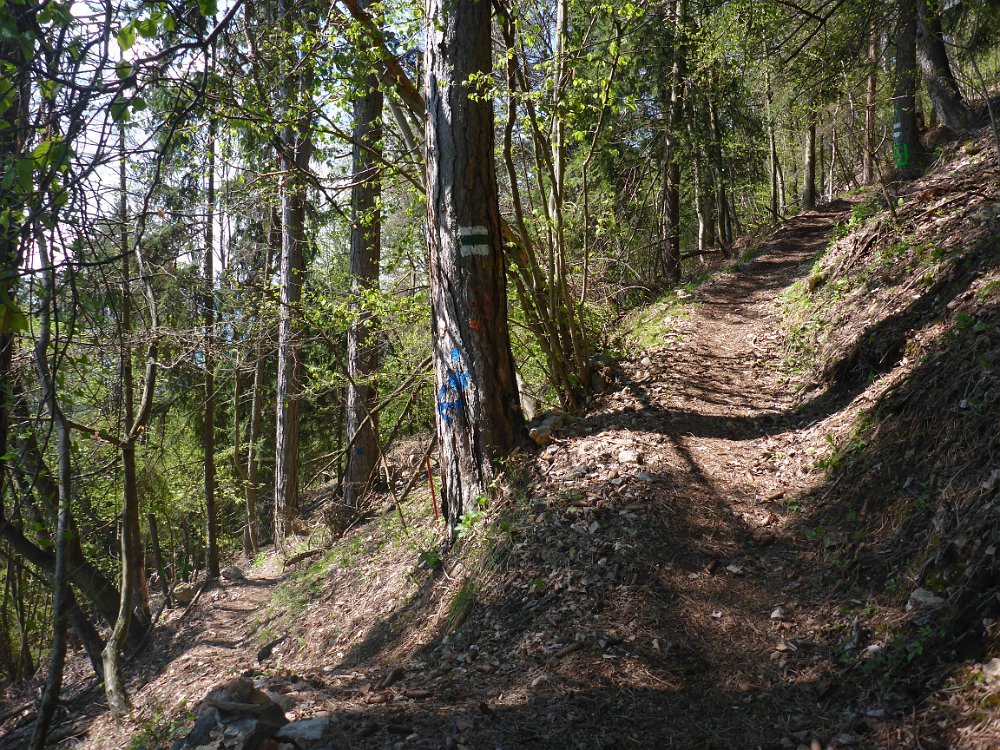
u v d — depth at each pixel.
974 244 7.01
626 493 6.21
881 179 9.55
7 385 3.89
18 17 2.49
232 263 15.40
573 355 8.66
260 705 3.85
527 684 4.46
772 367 9.11
